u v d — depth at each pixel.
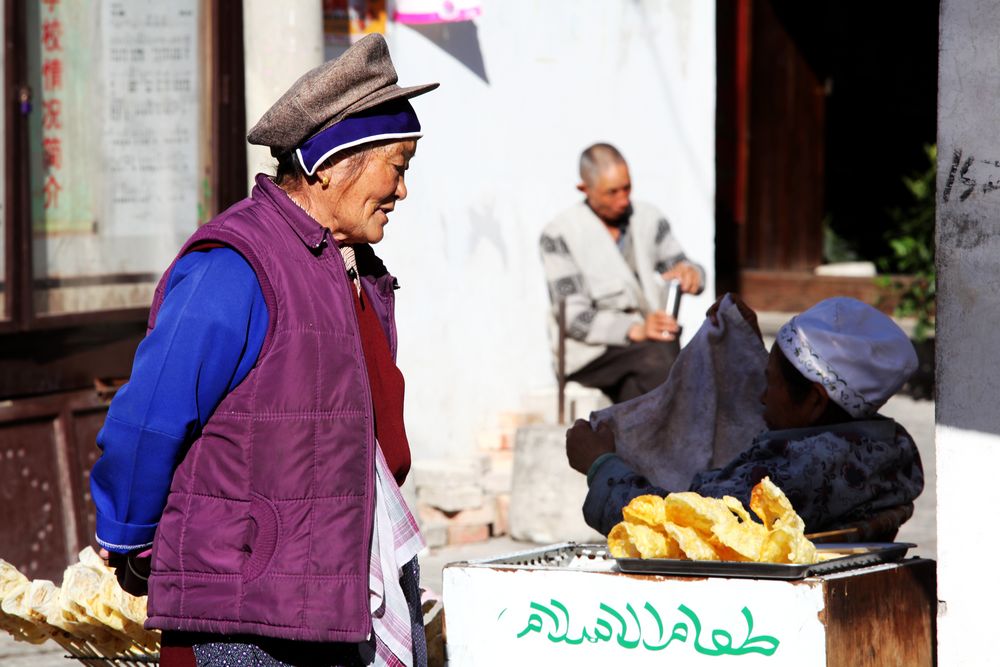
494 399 9.59
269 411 3.18
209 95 8.09
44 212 7.43
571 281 9.32
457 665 3.65
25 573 7.31
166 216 8.01
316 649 3.24
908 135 20.08
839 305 4.05
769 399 4.08
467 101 9.44
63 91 7.47
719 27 18.33
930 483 10.14
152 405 3.14
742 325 4.44
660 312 9.23
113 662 4.03
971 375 3.65
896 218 15.77
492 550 8.39
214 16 8.04
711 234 10.78
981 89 3.61
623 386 9.21
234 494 3.17
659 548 3.52
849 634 3.36
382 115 3.36
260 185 3.36
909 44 20.05
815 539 3.80
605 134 10.27
